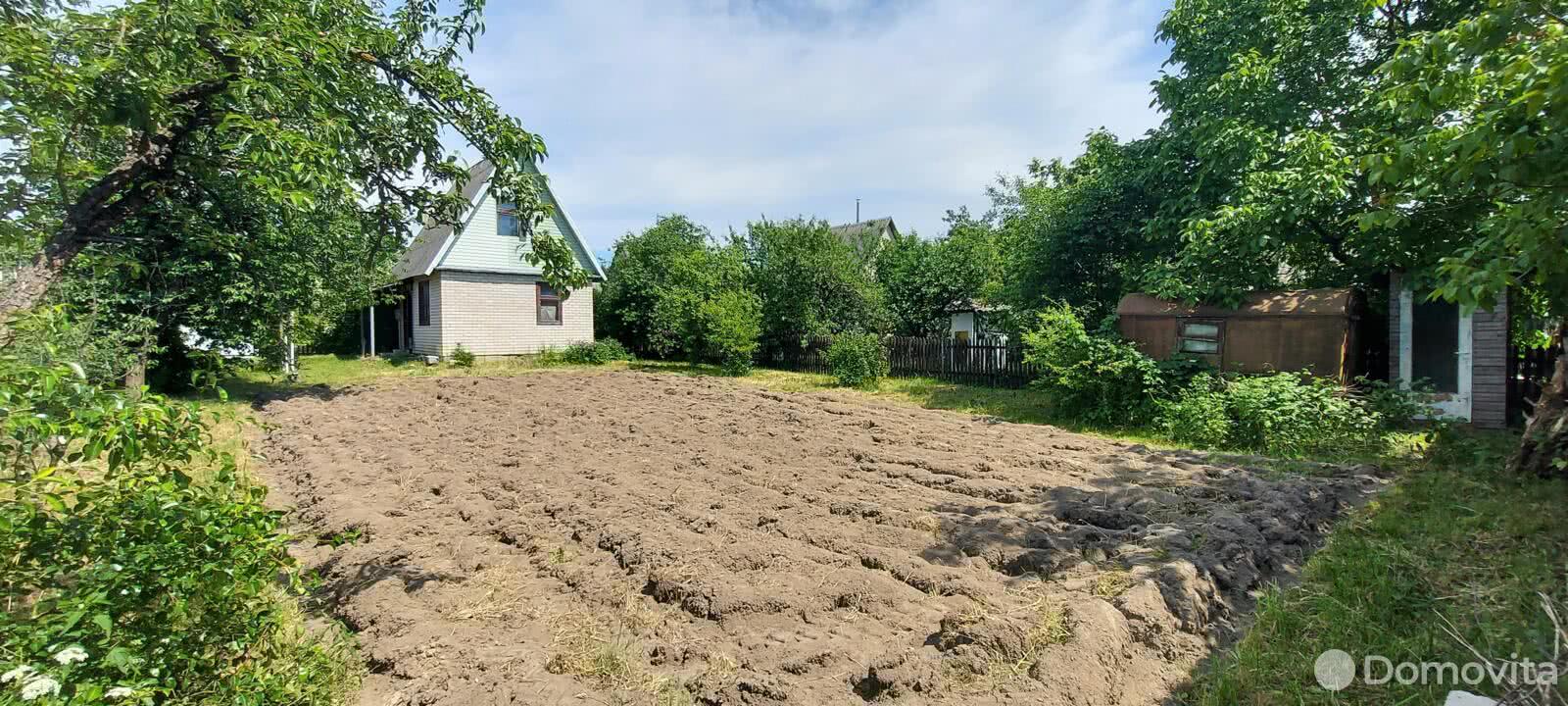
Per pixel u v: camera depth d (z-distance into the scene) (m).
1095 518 5.33
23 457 2.55
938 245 22.06
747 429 9.55
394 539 5.00
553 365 20.00
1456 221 8.02
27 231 3.77
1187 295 10.05
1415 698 2.84
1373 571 4.07
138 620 2.47
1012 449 8.05
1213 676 3.14
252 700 2.61
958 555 4.59
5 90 3.16
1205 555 4.32
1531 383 9.01
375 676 3.23
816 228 19.56
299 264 12.13
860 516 5.51
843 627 3.58
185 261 10.48
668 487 6.34
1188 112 11.62
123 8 3.73
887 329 19.86
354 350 24.50
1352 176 9.05
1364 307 10.12
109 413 2.38
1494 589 3.77
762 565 4.42
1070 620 3.38
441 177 5.26
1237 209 9.27
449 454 8.02
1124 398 9.87
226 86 3.87
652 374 17.34
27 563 2.46
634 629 3.68
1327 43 10.33
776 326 19.78
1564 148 3.46
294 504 6.26
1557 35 3.66
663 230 25.14
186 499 2.66
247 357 12.66
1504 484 5.93
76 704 1.96
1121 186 12.77
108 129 3.73
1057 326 10.84
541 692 2.93
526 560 4.72
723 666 3.20
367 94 4.64
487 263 19.72
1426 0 9.79
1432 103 4.57
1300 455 7.61
